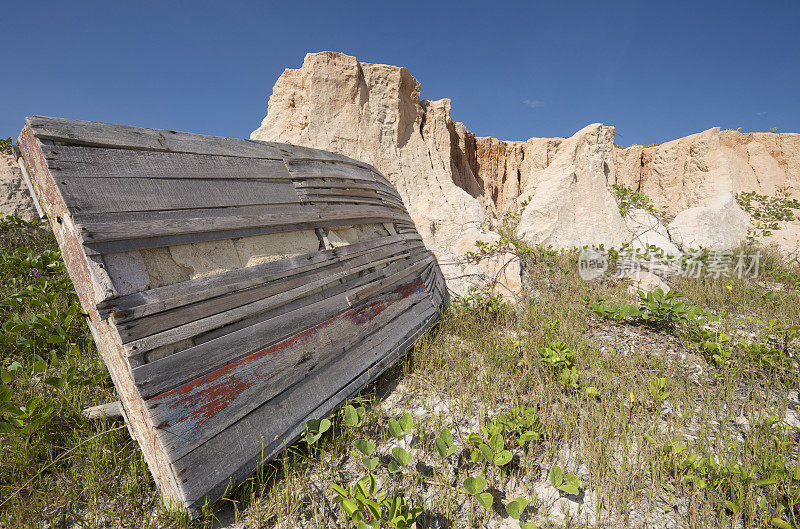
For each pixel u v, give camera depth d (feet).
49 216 8.82
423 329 15.78
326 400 10.37
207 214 9.00
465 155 40.93
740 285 26.40
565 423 11.06
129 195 7.85
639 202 39.52
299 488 8.78
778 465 8.98
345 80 29.30
